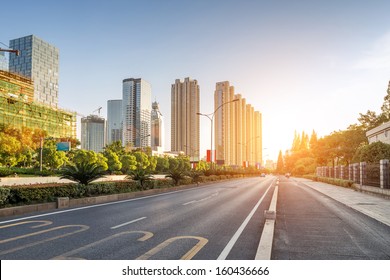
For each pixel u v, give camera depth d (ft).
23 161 242.78
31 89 372.58
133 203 59.52
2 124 233.35
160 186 97.50
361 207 51.72
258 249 23.38
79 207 52.19
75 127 421.18
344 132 226.38
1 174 156.87
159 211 47.47
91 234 29.58
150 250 23.80
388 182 69.51
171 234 29.76
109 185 69.15
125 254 22.75
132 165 262.26
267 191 97.86
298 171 367.86
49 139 286.87
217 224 35.73
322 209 51.13
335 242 26.89
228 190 102.27
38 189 49.55
